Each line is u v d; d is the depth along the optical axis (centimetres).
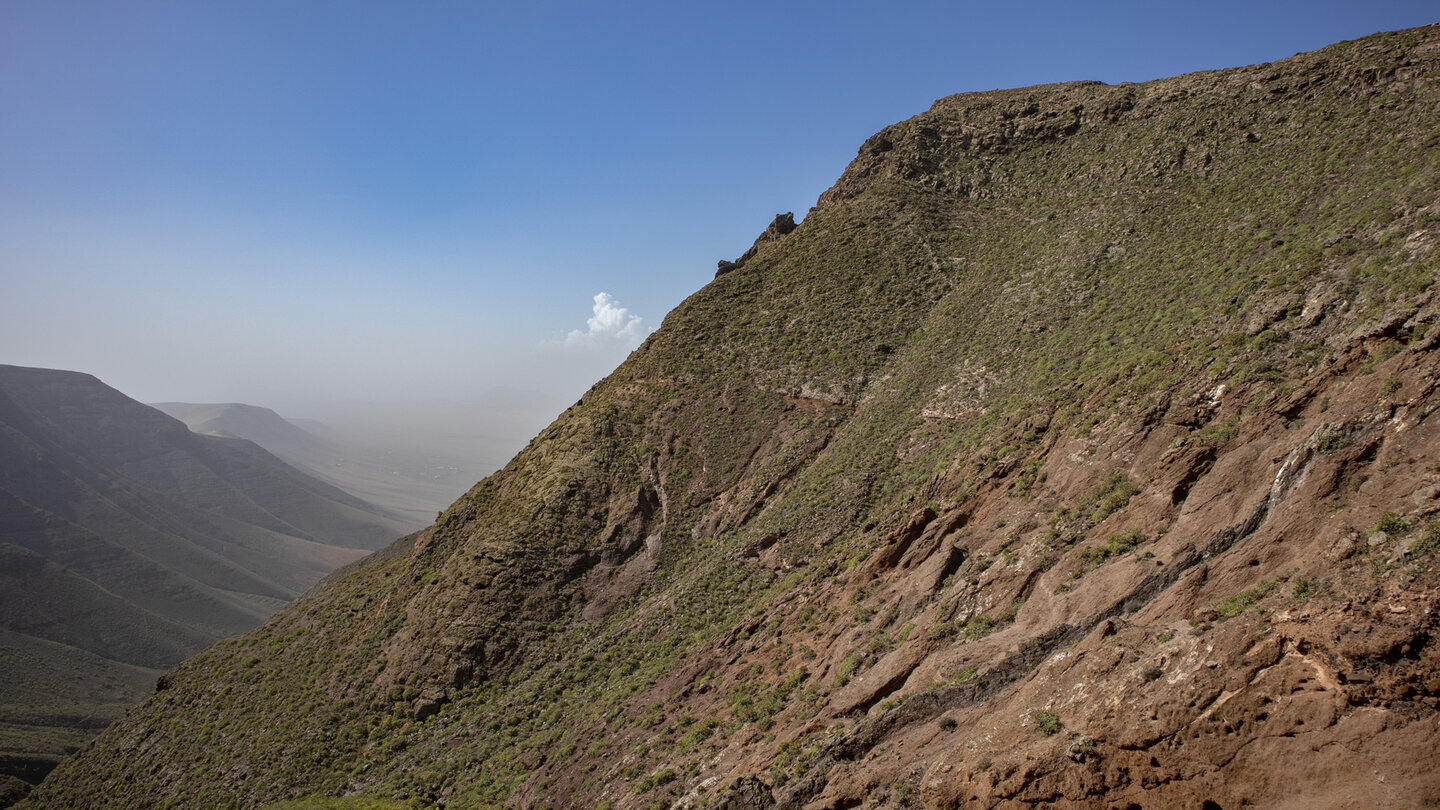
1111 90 8812
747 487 6047
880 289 7662
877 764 2117
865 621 3156
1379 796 1227
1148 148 7375
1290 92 6712
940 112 10038
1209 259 5291
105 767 5550
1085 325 5503
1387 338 2230
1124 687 1662
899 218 8569
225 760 4978
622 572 5634
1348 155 5412
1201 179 6581
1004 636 2384
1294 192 5438
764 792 2311
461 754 4281
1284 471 2083
